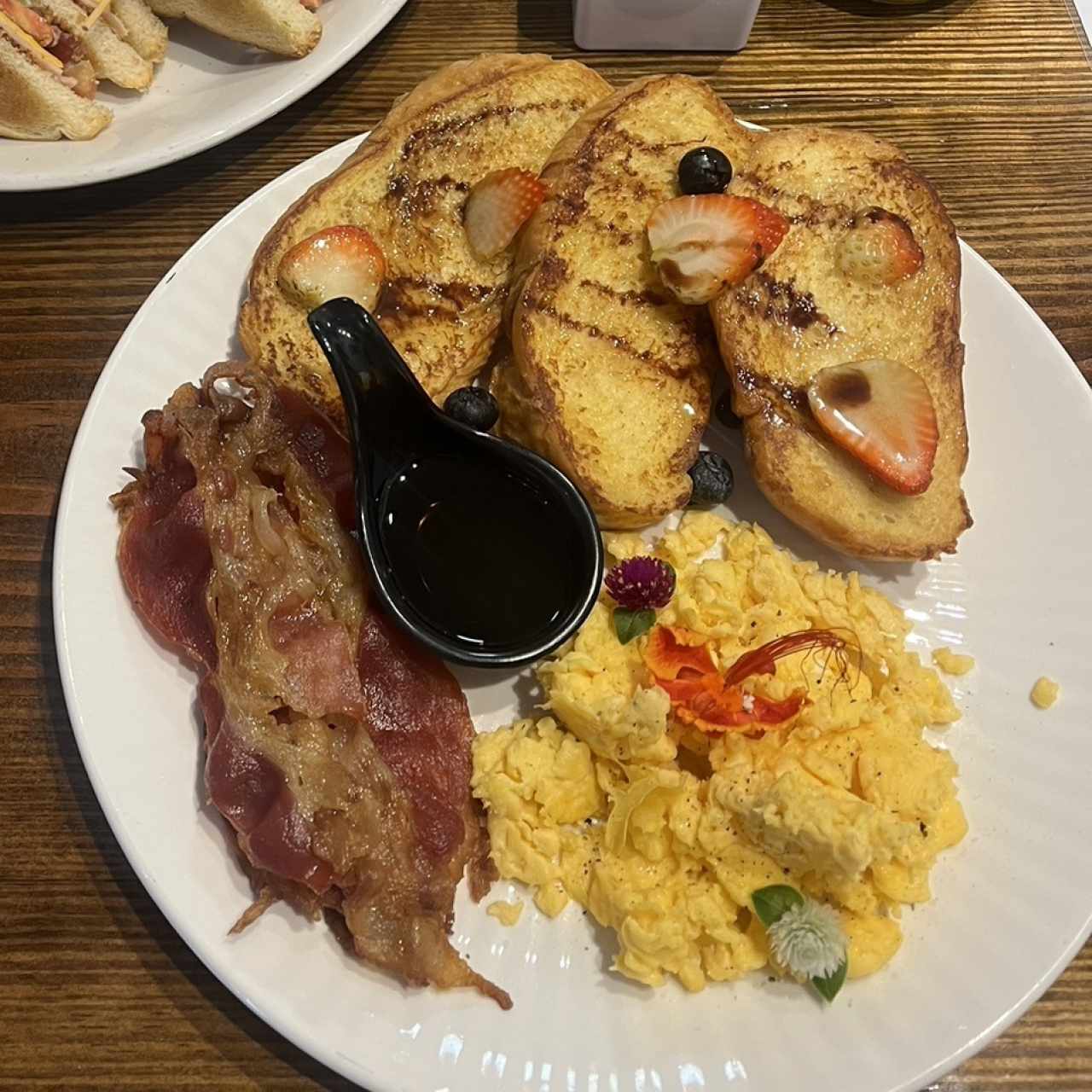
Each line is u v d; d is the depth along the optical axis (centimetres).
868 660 30
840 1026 27
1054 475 33
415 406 30
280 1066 28
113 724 29
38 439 34
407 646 30
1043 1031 29
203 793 29
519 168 33
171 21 39
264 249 33
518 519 31
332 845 27
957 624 32
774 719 29
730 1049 27
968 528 32
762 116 39
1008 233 38
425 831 28
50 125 36
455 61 40
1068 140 39
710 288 31
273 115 37
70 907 29
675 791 28
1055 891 28
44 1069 27
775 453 31
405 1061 26
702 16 38
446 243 33
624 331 33
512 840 28
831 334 32
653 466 32
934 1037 27
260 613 28
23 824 30
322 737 28
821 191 34
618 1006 28
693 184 32
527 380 31
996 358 34
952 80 40
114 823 28
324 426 32
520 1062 27
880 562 32
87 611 30
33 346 35
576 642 30
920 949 28
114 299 36
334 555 30
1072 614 32
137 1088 27
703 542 32
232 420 30
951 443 32
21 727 31
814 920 27
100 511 31
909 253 32
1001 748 30
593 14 38
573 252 32
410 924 27
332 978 27
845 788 28
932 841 28
